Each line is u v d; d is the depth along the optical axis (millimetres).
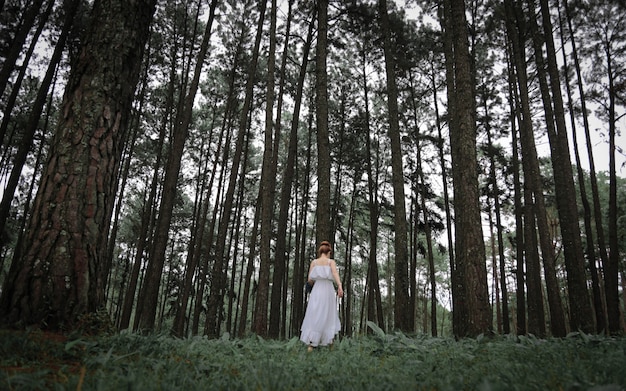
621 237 26547
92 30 4516
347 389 2404
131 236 30297
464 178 7379
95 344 3090
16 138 20594
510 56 17109
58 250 3670
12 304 3432
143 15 4852
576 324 9859
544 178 19047
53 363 2684
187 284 17297
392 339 5203
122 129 4430
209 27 14125
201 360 3172
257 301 10680
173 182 12164
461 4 8430
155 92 21203
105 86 4309
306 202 22500
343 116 22734
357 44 20641
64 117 4164
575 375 2496
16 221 21156
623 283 29266
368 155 20812
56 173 3912
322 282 5492
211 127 24375
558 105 11961
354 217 26359
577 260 10422
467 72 7961
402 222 11031
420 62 20469
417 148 21094
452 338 6020
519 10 14531
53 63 11906
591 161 14461
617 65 15047
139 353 3104
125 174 18438
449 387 2291
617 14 14828
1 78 9797
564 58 15359
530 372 2752
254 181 26797
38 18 14719
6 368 2393
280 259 13930
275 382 2359
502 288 18281
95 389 2096
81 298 3662
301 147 26453
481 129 20094
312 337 5043
